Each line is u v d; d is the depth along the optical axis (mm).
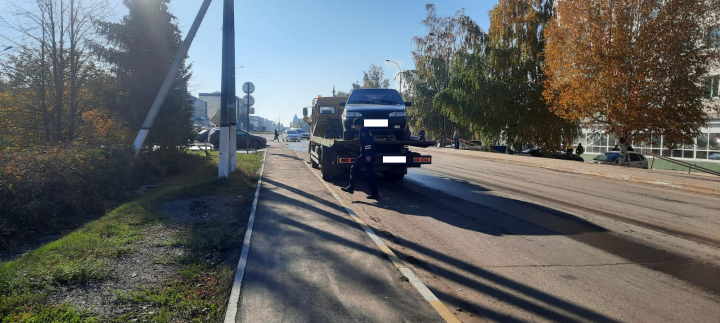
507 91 32844
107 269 4887
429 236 6875
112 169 10508
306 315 3783
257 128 123875
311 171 15422
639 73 20734
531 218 8336
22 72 12062
